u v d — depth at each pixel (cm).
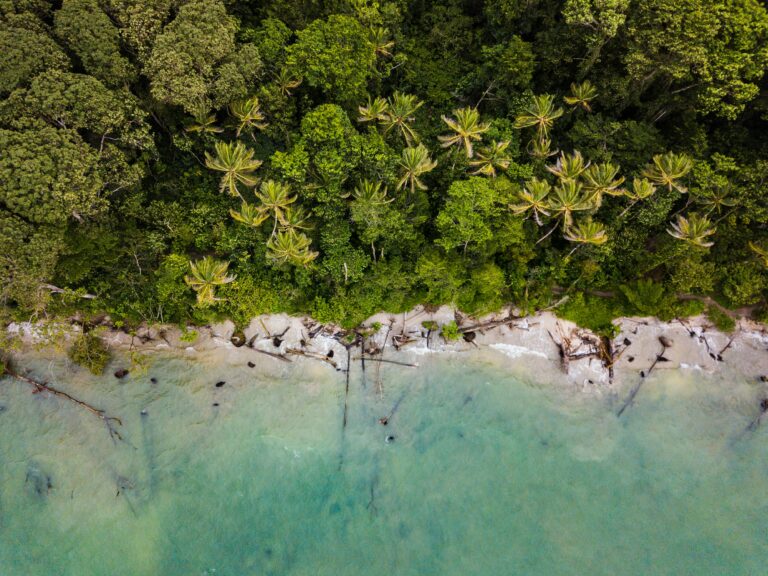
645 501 2830
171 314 3012
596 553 2711
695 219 2655
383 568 2683
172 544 2695
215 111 2831
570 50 2856
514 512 2797
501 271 2977
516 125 2780
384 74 2962
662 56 2600
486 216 2702
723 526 2777
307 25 2853
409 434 2966
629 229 2916
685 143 2952
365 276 2967
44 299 2589
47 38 2367
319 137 2522
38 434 2848
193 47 2458
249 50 2630
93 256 2708
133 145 2611
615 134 2884
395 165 2641
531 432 2978
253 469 2852
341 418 2983
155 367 3014
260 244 2841
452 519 2780
